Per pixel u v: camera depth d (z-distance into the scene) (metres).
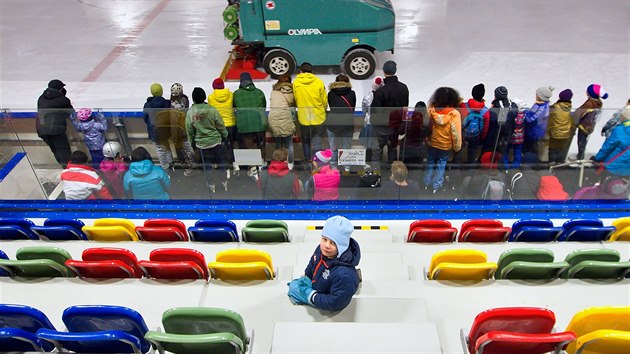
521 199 7.37
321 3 9.88
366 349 3.68
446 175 7.18
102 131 7.10
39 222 7.54
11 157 7.36
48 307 4.66
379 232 6.49
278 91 7.54
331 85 7.50
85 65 11.56
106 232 6.01
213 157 7.10
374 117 6.53
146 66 11.47
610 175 7.04
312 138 6.81
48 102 7.48
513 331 3.70
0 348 3.86
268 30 10.23
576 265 4.61
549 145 6.88
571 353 3.72
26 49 12.30
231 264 4.57
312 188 7.36
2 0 15.05
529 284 4.75
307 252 5.73
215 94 7.25
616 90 10.09
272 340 3.81
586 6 13.77
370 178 7.20
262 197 7.51
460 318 4.42
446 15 13.41
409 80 10.56
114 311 3.67
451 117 6.52
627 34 12.25
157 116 6.77
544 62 11.15
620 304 4.52
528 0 14.19
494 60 11.27
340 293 3.75
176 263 4.63
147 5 14.71
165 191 7.52
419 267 5.56
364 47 10.44
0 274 5.10
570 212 7.37
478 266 4.55
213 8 14.38
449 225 6.12
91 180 7.41
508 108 6.46
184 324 3.75
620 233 5.86
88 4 14.82
